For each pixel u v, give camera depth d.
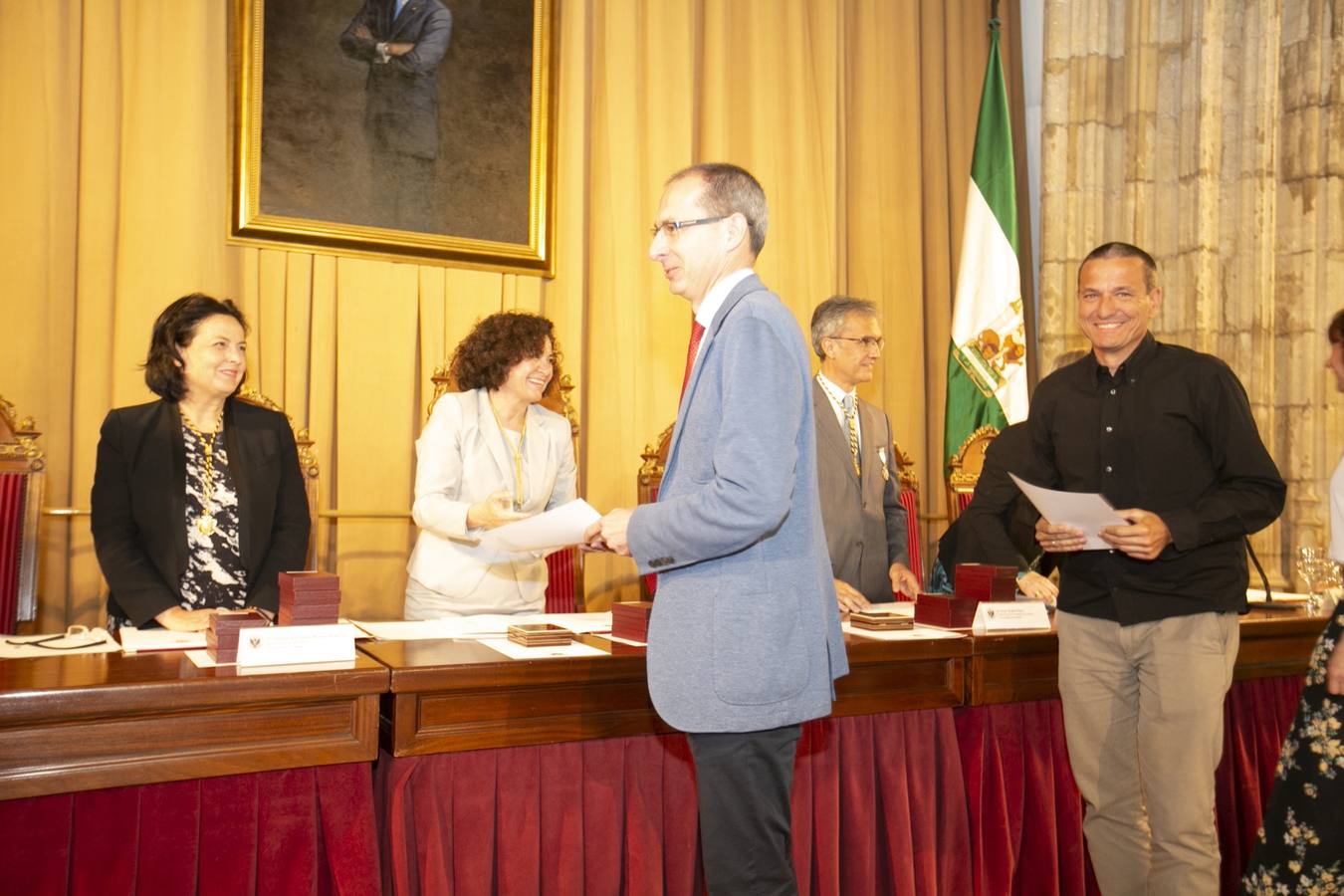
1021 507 3.06
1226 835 2.83
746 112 4.75
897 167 5.08
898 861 2.38
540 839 2.05
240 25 3.83
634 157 4.48
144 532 2.39
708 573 1.60
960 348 4.52
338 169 4.00
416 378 4.14
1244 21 4.59
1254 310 4.48
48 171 3.58
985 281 4.54
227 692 1.74
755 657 1.57
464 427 2.83
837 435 3.07
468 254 4.18
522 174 4.30
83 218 3.63
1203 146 4.58
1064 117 4.89
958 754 2.48
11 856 1.64
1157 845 2.29
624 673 2.08
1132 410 2.43
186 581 2.39
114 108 3.69
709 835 1.62
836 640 1.73
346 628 1.97
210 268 3.79
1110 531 2.22
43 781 1.63
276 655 1.90
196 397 2.50
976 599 2.67
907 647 2.38
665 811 2.18
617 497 4.38
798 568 1.63
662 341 4.52
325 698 1.83
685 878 2.17
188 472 2.44
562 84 4.41
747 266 1.72
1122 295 2.40
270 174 3.88
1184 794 2.26
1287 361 4.48
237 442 2.52
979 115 4.81
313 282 3.96
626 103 4.48
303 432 3.35
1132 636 2.34
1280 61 4.56
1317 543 4.36
